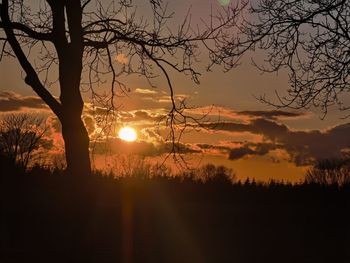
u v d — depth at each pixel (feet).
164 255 82.02
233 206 210.38
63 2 54.19
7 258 64.95
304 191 238.48
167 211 174.19
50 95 54.19
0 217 92.38
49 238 77.82
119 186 183.93
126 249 80.38
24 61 53.47
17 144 204.54
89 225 54.29
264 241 106.63
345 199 222.69
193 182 231.50
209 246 96.22
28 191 123.34
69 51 54.29
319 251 93.86
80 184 54.24
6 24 53.06
